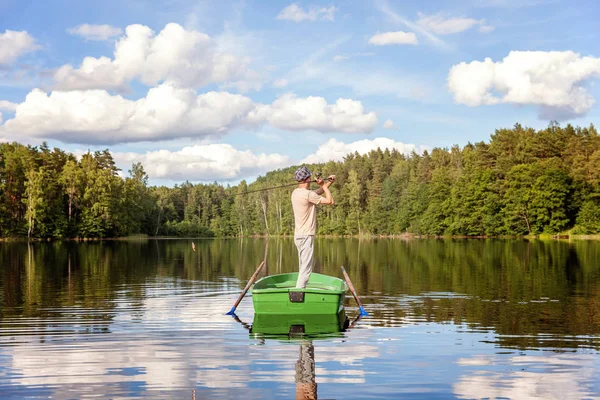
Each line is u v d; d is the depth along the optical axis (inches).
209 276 706.8
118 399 189.0
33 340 291.1
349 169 4660.4
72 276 706.8
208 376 218.1
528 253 1195.3
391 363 238.4
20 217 2765.7
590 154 2662.4
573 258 1009.5
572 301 441.1
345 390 198.8
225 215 4943.4
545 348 268.7
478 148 3122.5
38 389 200.8
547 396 191.9
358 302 378.9
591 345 275.7
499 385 205.2
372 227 3644.2
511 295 480.7
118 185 3041.3
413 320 353.7
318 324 339.3
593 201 2379.4
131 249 1688.0
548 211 2433.6
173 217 4877.0
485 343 281.1
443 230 2957.7
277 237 4431.6
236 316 372.8
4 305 431.2
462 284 573.0
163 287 568.4
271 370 227.0
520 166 2554.1
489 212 2632.9
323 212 4158.5
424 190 3208.7
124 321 352.5
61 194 2844.5
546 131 2898.6
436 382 209.2
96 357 251.4
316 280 485.1
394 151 5088.6
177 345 277.3
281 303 374.0
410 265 871.7
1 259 1107.3
